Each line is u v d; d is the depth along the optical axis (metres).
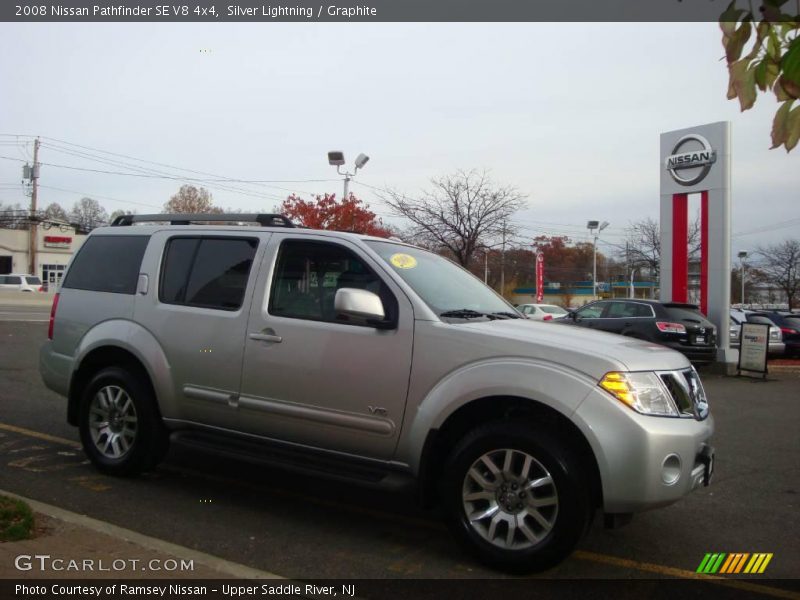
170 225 5.81
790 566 4.27
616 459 3.74
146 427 5.45
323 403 4.59
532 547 3.87
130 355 5.56
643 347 4.34
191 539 4.39
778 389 13.01
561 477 3.79
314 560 4.13
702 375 15.22
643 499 3.73
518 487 3.96
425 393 4.25
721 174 15.57
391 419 4.35
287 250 5.08
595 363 3.90
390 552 4.30
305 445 4.72
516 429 3.94
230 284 5.23
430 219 26.44
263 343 4.87
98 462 5.68
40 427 7.36
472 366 4.14
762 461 7.04
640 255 43.62
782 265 47.69
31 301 36.38
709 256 15.80
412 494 4.30
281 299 4.95
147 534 4.45
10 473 5.67
